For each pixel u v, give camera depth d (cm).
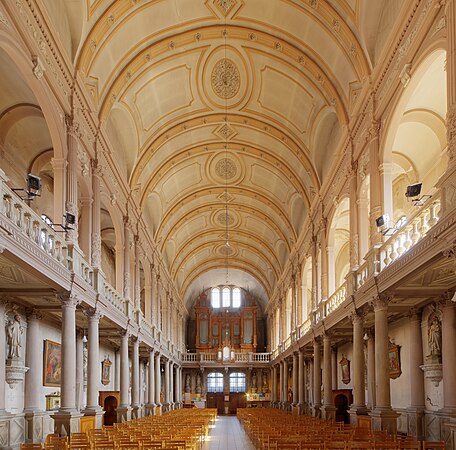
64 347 1537
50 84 1495
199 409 3947
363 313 1878
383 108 1644
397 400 2130
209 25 2111
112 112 2250
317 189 2634
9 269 1361
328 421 2094
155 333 3359
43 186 2153
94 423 1767
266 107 2620
